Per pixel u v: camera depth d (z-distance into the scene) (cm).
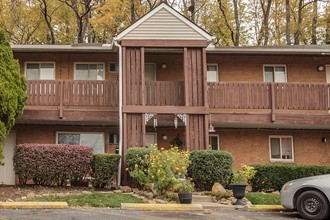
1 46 1516
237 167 1958
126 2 3031
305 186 1117
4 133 1441
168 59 1989
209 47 1909
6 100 1450
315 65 2056
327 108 1820
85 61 1983
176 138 1947
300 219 1091
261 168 1603
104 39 3127
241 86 1800
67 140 1922
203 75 1722
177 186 1319
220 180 1518
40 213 1051
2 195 1290
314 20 3103
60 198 1258
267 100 1805
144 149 1523
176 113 1684
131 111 1670
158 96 1734
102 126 1942
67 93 1762
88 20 3122
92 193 1362
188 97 1702
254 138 1991
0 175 1861
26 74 1959
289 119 1817
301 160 1997
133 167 1505
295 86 1823
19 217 980
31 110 1747
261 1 3297
